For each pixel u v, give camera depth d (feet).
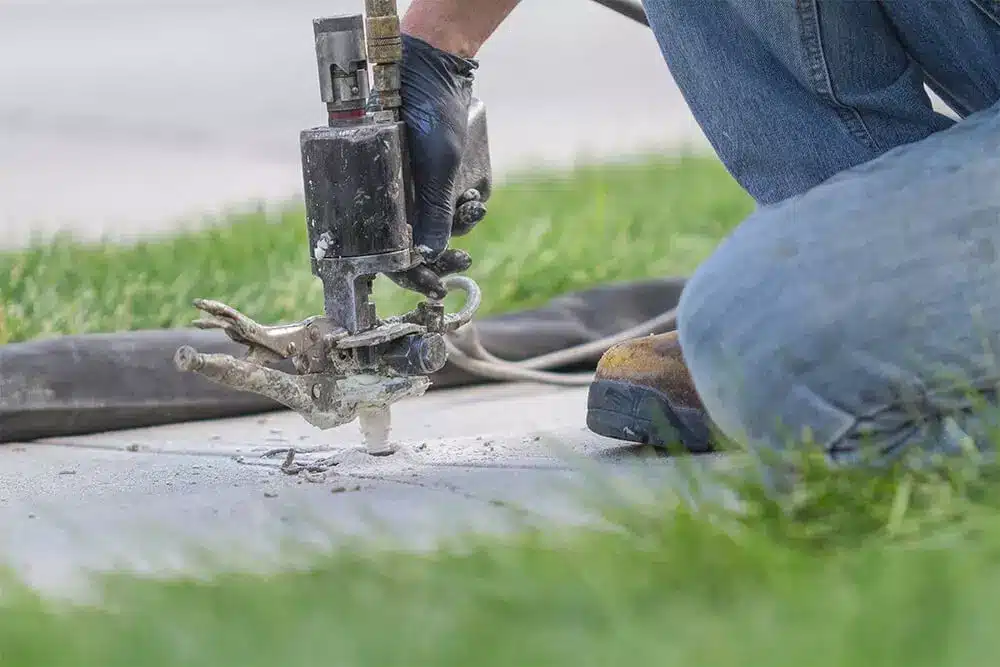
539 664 10.53
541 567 12.10
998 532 12.23
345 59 17.07
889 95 16.40
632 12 21.74
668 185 45.80
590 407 19.77
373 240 17.13
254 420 23.77
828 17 15.88
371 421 19.22
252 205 44.60
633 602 11.51
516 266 33.19
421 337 18.01
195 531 15.89
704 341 15.94
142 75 82.84
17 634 11.71
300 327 17.20
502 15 17.71
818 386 15.30
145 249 35.32
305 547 13.46
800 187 16.65
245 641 11.08
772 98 16.53
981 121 15.69
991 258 15.14
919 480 14.23
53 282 31.07
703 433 19.08
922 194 15.28
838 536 13.20
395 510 16.38
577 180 47.50
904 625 10.48
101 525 16.66
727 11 16.53
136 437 22.57
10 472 20.07
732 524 13.29
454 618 11.28
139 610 11.85
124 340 23.39
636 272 33.24
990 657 10.10
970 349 15.14
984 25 16.34
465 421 22.86
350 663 10.63
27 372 22.25
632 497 14.93
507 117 71.51
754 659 10.33
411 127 17.31
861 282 15.20
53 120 67.82
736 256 15.89
